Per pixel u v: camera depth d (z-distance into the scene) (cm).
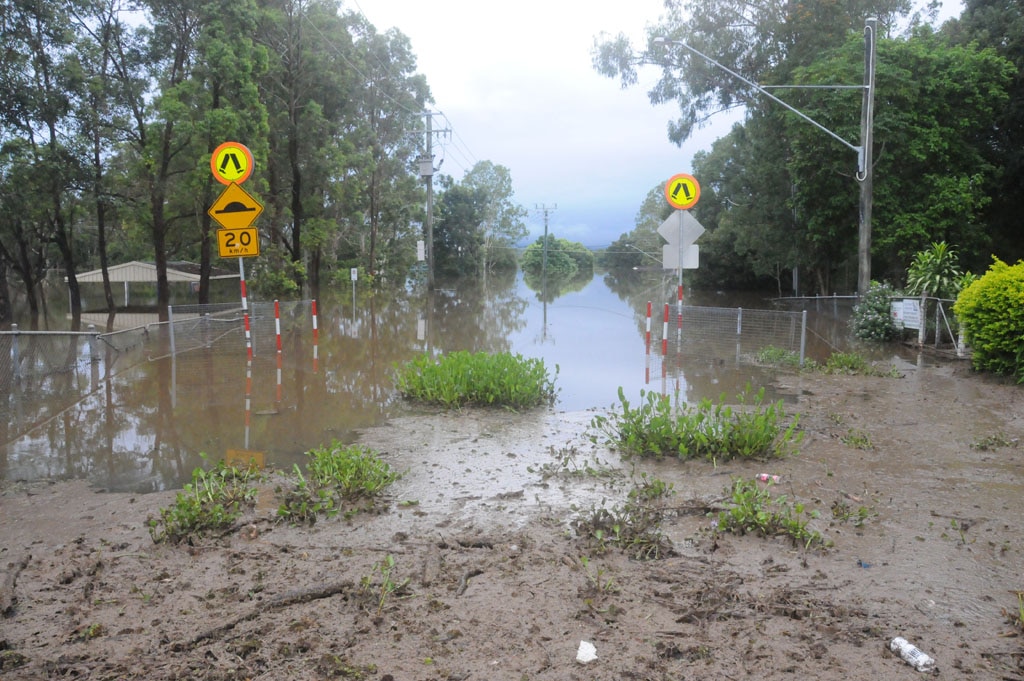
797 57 2805
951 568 434
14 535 500
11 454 730
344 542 481
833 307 2314
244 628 365
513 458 700
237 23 2452
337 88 3198
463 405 966
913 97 2198
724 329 1483
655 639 350
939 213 2214
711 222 4669
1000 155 2473
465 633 357
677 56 3091
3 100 2312
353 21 4369
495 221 9144
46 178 2402
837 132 2219
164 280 2709
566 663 329
